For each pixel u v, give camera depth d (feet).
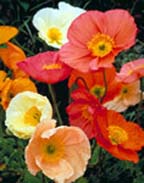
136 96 2.58
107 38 2.33
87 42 2.34
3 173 2.74
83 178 2.47
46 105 2.28
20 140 2.59
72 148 2.23
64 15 2.63
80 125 2.33
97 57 2.32
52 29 2.61
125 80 2.42
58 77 2.32
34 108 2.31
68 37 2.36
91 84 2.45
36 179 2.48
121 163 2.62
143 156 2.91
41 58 2.37
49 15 2.62
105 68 2.38
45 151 2.21
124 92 2.57
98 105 2.29
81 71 2.31
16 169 2.59
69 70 2.33
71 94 2.36
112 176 2.61
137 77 2.43
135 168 2.66
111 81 2.44
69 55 2.33
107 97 2.46
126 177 2.67
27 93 2.31
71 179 2.23
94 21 2.35
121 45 2.32
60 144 2.23
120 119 2.32
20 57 2.51
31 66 2.32
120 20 2.33
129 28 2.33
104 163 2.59
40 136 2.18
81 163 2.22
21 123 2.30
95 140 2.52
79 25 2.35
